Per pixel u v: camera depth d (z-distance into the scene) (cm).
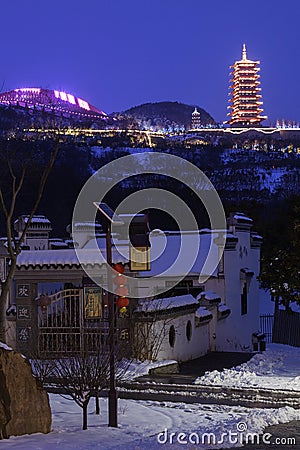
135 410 1576
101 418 1469
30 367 1309
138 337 2225
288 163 11112
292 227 3494
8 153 2244
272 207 6688
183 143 11356
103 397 1730
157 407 1631
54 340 2244
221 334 2989
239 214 3403
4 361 1261
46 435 1276
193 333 2628
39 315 2427
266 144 13112
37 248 3225
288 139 14462
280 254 3359
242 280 3291
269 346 3600
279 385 1973
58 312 2459
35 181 4028
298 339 3656
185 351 2534
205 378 2069
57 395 1730
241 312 3284
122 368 1920
